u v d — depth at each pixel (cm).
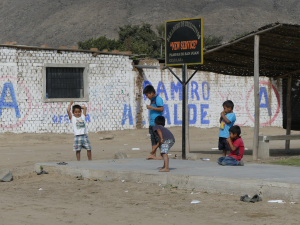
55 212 541
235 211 532
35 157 1218
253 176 664
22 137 1858
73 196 652
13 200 623
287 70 1398
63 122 2016
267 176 663
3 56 1912
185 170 773
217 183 656
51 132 1994
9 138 1844
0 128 1911
